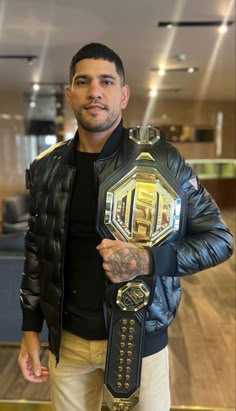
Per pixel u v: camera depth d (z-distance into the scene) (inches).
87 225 40.0
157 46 174.9
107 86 38.1
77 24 143.6
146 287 35.9
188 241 37.4
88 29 149.7
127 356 36.8
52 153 44.8
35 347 45.4
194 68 222.5
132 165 37.0
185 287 145.0
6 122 311.7
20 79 259.6
